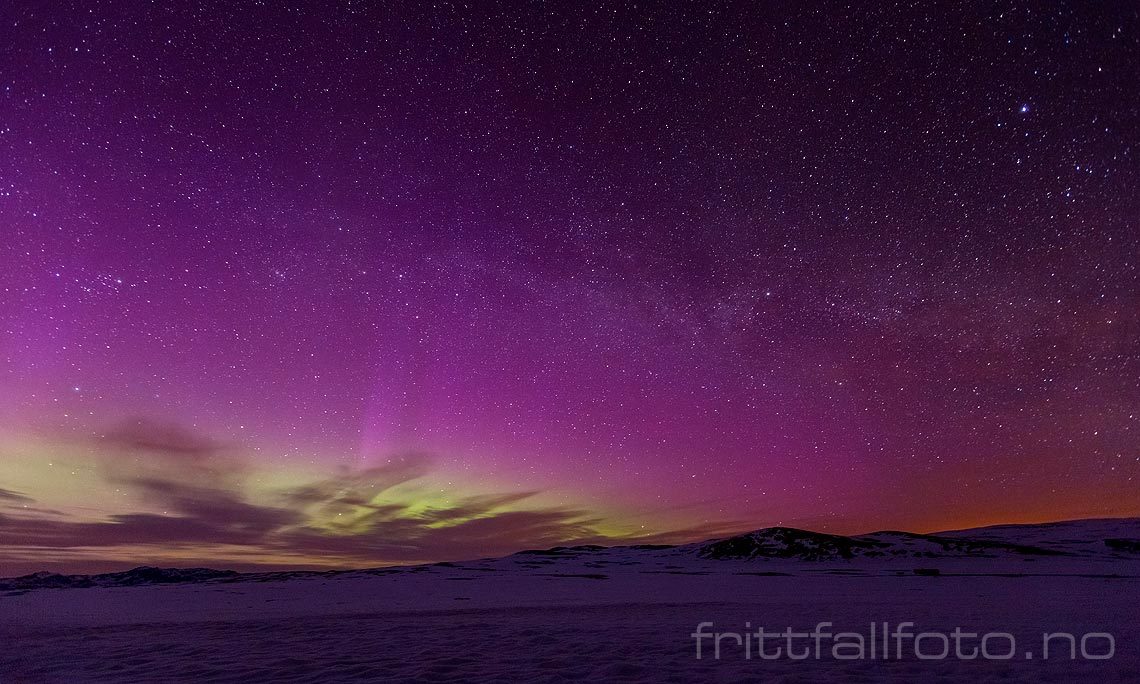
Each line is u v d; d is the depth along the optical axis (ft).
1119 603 62.80
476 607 67.36
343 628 49.34
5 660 36.47
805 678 27.43
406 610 64.75
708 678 27.91
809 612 56.49
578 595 86.53
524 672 29.86
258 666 32.71
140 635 46.91
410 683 27.78
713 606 64.44
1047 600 67.67
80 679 30.32
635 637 41.52
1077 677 26.81
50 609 72.95
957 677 27.14
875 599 72.28
